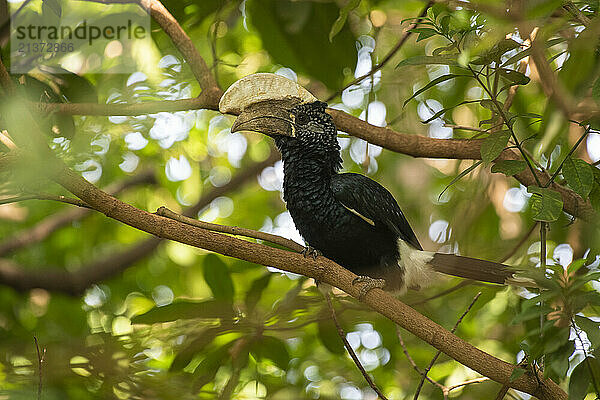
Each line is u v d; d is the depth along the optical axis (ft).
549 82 24.07
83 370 29.76
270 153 52.85
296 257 24.61
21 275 43.62
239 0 36.17
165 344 32.07
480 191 39.86
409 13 44.06
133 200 52.60
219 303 30.07
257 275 39.65
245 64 43.37
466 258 28.50
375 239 29.17
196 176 54.80
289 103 29.12
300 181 29.35
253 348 30.58
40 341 33.37
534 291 30.14
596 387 22.70
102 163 41.70
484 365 22.95
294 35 37.70
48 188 33.17
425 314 34.71
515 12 19.24
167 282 53.16
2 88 20.93
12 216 48.03
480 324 40.83
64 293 44.91
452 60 23.31
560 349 22.04
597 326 21.36
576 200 27.09
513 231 43.62
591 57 17.87
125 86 40.93
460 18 24.11
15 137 20.80
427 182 51.93
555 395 23.47
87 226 52.39
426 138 30.14
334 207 29.07
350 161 52.49
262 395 38.19
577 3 22.94
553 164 29.17
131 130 40.16
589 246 27.40
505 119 24.04
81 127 38.24
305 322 32.35
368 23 42.55
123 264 46.42
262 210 58.08
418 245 30.27
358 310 32.50
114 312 47.75
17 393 25.95
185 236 23.43
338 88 39.17
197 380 30.48
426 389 38.27
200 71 31.32
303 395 39.32
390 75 46.32
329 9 36.91
